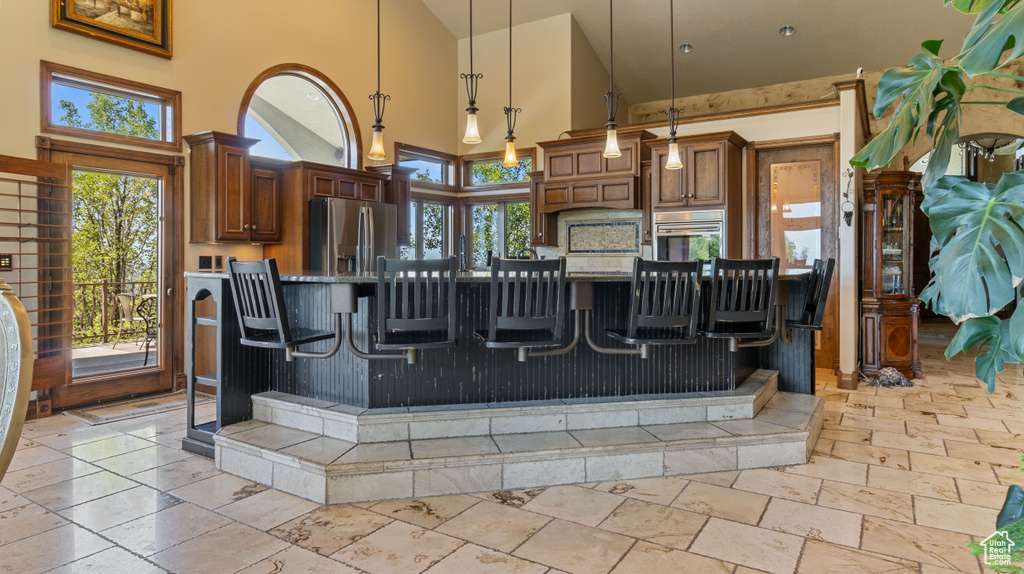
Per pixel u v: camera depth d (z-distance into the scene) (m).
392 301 2.68
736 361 3.65
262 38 5.35
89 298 4.38
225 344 3.21
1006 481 2.82
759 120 5.82
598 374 3.40
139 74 4.50
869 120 6.86
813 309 3.65
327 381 3.25
